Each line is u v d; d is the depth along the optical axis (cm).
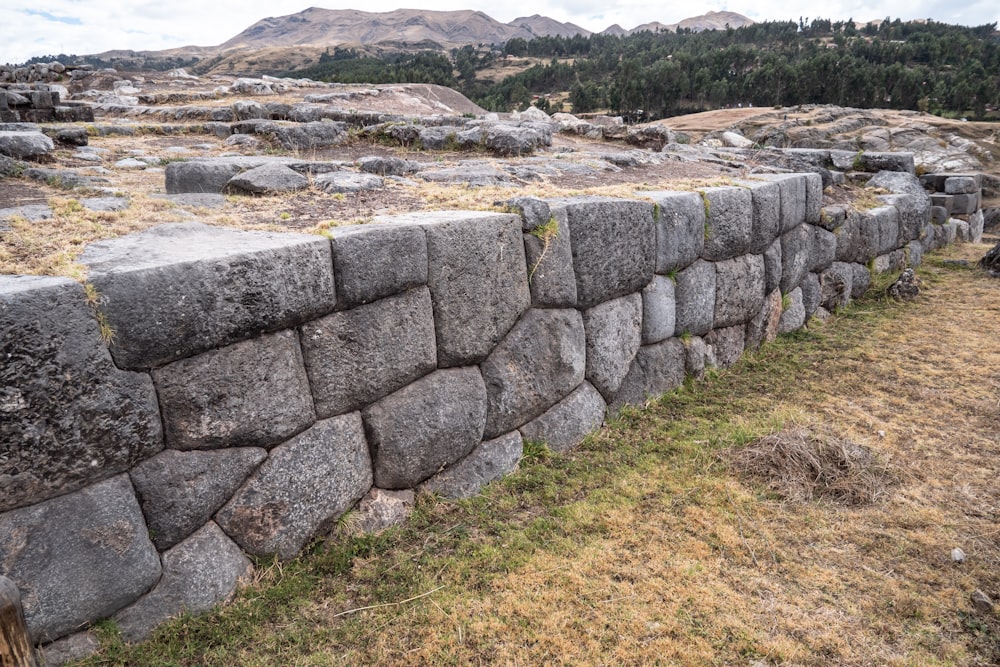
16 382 242
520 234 461
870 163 1241
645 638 313
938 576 358
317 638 308
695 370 637
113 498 277
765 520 408
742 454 475
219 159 639
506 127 1067
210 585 312
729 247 662
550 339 485
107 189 532
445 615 323
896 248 1066
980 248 1268
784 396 606
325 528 362
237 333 305
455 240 409
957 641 315
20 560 254
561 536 390
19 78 1975
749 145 1461
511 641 311
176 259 291
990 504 426
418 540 380
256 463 326
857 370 667
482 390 438
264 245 322
